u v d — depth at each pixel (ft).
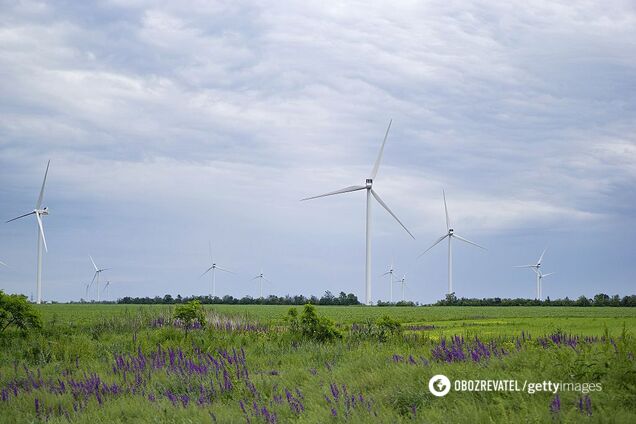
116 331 113.60
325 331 94.22
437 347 63.87
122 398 52.90
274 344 89.45
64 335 104.78
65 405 53.06
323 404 44.55
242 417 42.60
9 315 105.29
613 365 41.93
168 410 46.14
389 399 43.93
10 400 55.26
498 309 315.78
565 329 118.93
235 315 139.54
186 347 86.79
